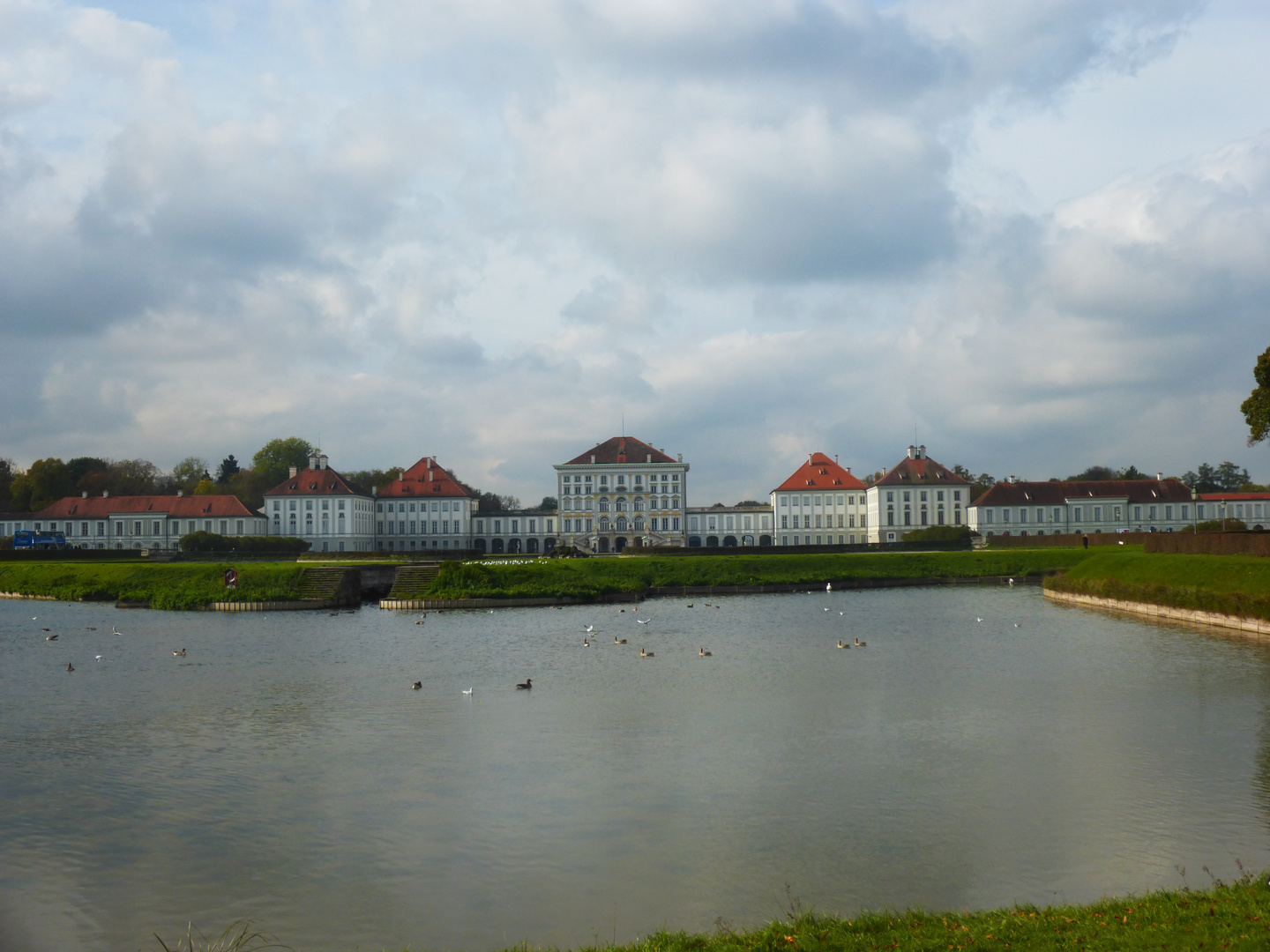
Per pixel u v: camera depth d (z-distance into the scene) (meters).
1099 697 47.75
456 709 46.97
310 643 71.25
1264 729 40.75
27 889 25.92
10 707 48.25
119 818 31.19
